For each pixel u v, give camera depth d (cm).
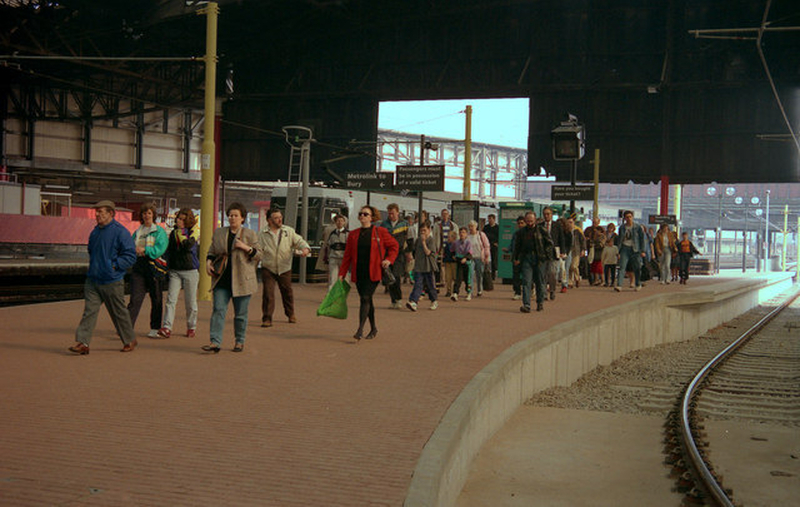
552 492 762
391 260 1191
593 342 1591
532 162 4503
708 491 749
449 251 2023
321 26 4675
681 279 3312
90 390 769
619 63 4344
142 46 4891
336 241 1812
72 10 4534
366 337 1211
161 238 1147
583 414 1132
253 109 5034
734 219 10525
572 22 4391
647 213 10150
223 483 493
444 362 992
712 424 1127
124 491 472
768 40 4112
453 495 632
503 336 1264
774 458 932
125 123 6109
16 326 1233
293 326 1359
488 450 875
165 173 6356
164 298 1836
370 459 554
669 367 1789
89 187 6869
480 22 4544
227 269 1043
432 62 4650
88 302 993
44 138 5769
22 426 621
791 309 4103
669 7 4203
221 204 6288
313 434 621
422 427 651
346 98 4834
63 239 3278
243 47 4828
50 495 461
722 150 4247
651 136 4331
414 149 9694
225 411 696
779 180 4178
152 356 992
